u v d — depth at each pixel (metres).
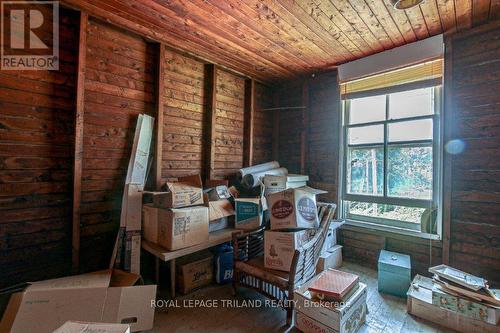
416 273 2.67
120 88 2.44
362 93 3.07
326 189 3.42
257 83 3.79
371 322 1.92
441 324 1.89
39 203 2.04
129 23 2.34
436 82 2.53
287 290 1.88
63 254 2.16
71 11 2.14
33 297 1.57
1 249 1.88
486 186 2.30
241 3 2.01
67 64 2.16
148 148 2.56
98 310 1.63
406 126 2.80
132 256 2.23
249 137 3.61
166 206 2.18
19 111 1.94
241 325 1.88
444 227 2.49
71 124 2.19
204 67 3.16
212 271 2.52
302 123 3.67
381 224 3.01
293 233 2.02
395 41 2.63
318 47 2.77
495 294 1.89
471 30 2.37
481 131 2.34
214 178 3.23
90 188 2.27
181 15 2.20
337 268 2.91
